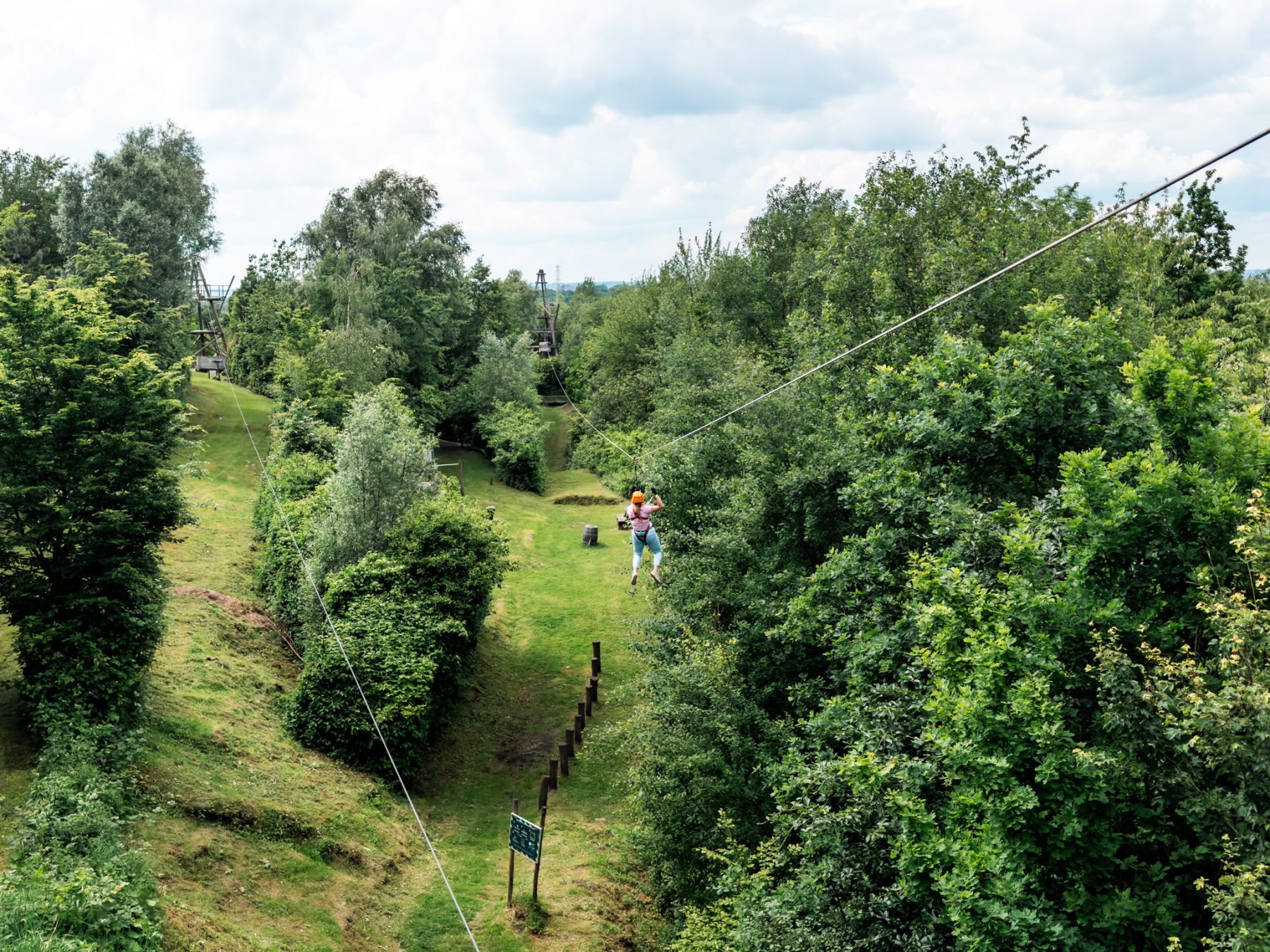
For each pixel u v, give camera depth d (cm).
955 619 1212
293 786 2019
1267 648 903
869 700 1483
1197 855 945
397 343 6344
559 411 9550
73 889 1280
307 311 6259
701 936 1516
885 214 2855
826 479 2123
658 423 3766
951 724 1169
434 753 2580
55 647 1802
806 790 1396
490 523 3144
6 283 1872
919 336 2533
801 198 5644
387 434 3133
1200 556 1137
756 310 5325
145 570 1961
